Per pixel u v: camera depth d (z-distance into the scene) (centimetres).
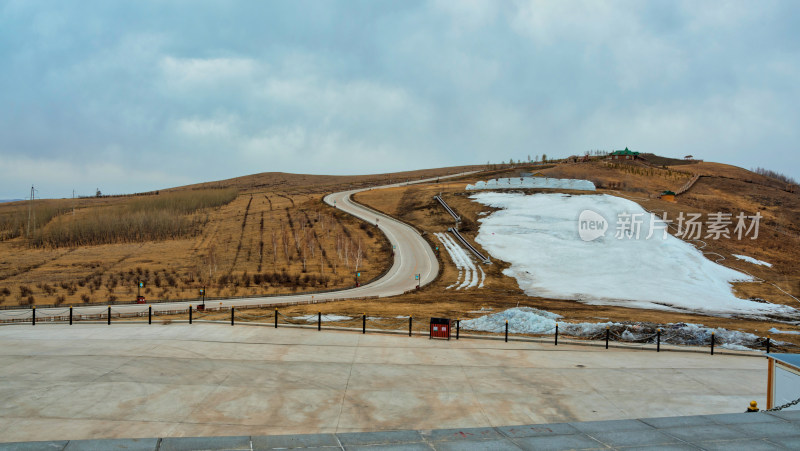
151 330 2359
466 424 1249
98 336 2203
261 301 4828
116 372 1622
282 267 7188
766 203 9100
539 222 7600
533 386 1574
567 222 7331
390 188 13650
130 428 1173
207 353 1906
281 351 1964
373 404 1388
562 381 1631
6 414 1238
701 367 1839
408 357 1914
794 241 6688
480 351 2041
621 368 1806
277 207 12250
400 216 9850
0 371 1612
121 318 3378
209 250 8412
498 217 8288
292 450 737
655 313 3578
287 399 1412
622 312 3575
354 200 12006
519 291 5028
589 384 1603
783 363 1091
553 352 2047
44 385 1473
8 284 6250
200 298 5066
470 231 7931
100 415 1251
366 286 5838
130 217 11038
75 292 5747
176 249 8606
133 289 5903
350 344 2112
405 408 1360
